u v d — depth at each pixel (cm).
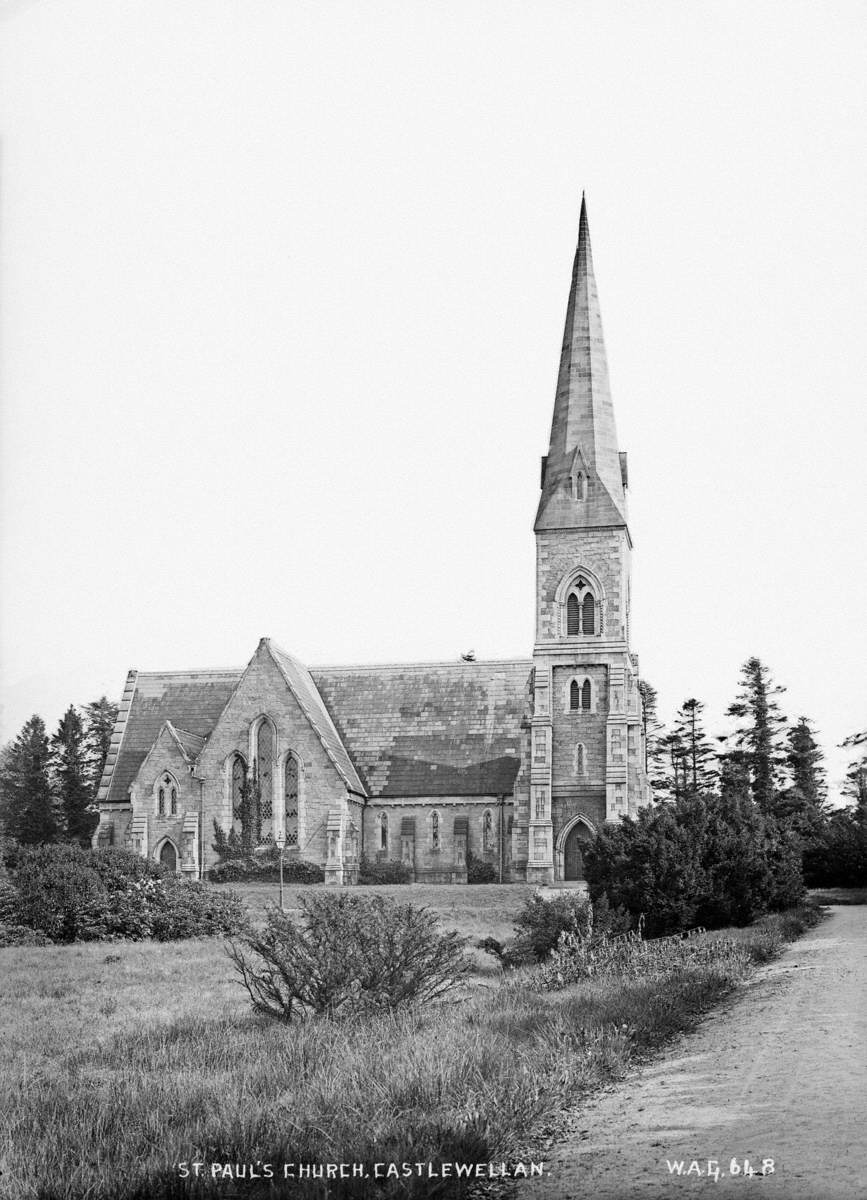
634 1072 1892
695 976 2911
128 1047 2383
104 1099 1805
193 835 8056
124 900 5419
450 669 8906
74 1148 1579
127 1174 1445
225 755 8119
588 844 4853
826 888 7425
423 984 2750
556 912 4156
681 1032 2264
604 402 8512
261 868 7912
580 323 8644
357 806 8206
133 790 8212
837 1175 1235
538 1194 1295
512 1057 1842
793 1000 2530
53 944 5241
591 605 8144
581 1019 2220
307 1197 1329
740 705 12838
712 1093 1661
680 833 4675
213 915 5506
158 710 8969
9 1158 1537
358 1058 1869
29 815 11000
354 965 2652
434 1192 1334
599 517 8206
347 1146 1455
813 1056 1862
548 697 8006
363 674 9019
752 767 12506
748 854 4738
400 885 7625
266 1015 2722
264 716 8106
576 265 8819
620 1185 1283
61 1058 2383
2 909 5338
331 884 7731
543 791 7831
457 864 8175
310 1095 1691
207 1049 2242
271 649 8200
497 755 8381
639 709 8425
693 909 4522
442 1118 1502
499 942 4647
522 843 7919
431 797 8262
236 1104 1652
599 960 3325
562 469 8338
